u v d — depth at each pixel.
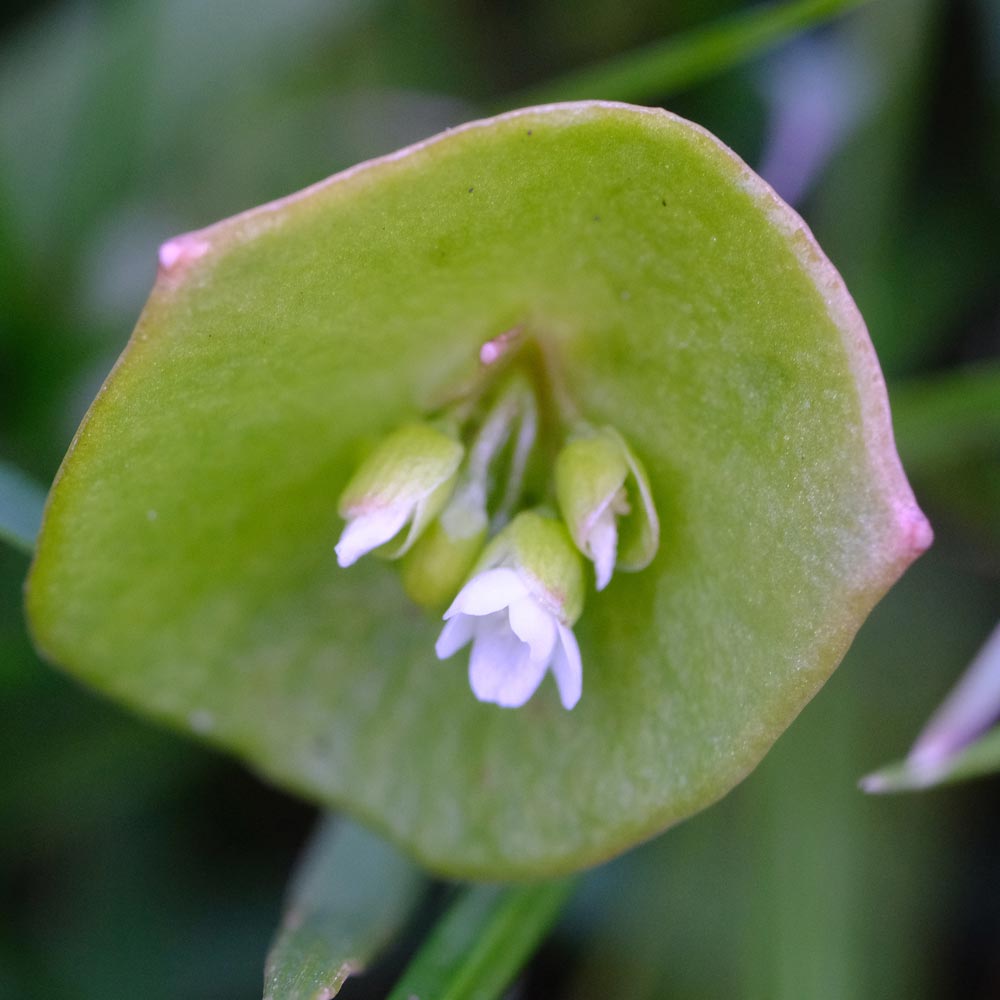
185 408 0.08
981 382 0.10
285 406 0.08
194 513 0.09
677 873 0.10
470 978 0.09
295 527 0.09
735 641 0.08
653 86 0.10
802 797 0.10
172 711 0.09
